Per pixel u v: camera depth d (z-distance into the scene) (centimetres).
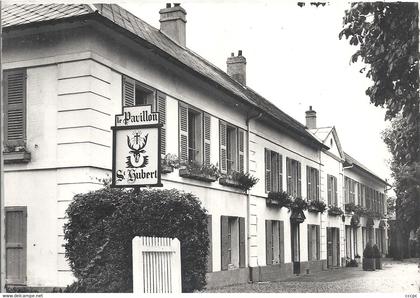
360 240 3731
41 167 1216
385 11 1014
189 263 1002
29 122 1236
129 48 1353
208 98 1780
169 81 1539
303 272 2586
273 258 2308
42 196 1209
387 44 1023
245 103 1945
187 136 1625
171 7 2017
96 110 1218
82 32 1220
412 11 970
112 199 1007
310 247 2736
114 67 1288
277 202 2275
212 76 1856
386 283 1909
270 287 1784
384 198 4566
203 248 1034
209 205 1739
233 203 1928
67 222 1121
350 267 3200
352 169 3703
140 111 984
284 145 2481
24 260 1204
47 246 1193
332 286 1819
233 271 1873
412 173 1153
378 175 4281
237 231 1947
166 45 1675
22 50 1254
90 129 1198
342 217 3334
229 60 2670
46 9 1236
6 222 1230
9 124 1246
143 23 1786
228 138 1994
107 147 1248
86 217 1011
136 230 982
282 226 2380
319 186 2956
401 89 1028
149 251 926
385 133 1311
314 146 2941
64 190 1195
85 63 1211
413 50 963
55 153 1211
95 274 991
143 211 986
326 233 3025
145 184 970
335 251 3192
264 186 2214
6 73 1257
